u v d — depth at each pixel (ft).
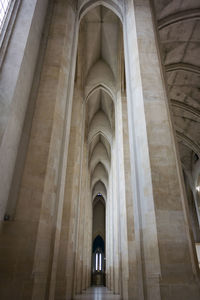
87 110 60.75
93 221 127.34
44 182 16.70
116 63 46.62
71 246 30.04
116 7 31.48
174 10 37.91
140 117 19.36
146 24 24.66
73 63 25.38
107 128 64.39
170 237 14.56
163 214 15.21
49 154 17.88
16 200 15.98
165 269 13.65
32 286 13.43
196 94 54.39
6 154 15.61
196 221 75.97
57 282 25.48
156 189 15.93
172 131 18.79
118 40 44.04
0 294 13.14
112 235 58.90
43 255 15.35
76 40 27.81
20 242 14.60
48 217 16.58
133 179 18.93
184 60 48.01
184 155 74.18
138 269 15.87
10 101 16.22
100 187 105.91
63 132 21.01
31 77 20.49
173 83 53.01
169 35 42.50
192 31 42.06
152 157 17.06
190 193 78.95
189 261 14.01
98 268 120.37
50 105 19.84
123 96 42.01
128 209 32.01
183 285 13.20
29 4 20.94
